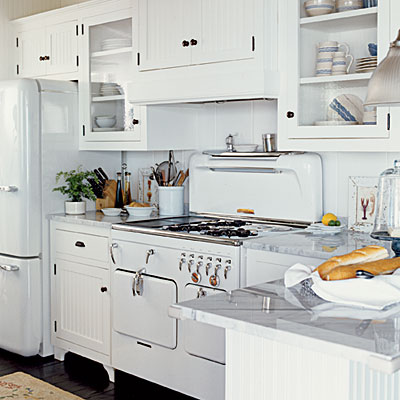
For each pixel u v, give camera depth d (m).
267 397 1.72
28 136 3.93
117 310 3.53
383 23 2.73
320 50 2.98
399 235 2.32
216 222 3.49
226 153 3.60
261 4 3.04
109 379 3.69
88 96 4.13
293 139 3.09
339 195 3.30
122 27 3.85
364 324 1.54
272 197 3.46
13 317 4.04
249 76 3.07
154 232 3.29
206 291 3.03
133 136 3.84
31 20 4.49
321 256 2.59
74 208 4.02
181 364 3.18
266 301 1.78
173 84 3.44
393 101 2.03
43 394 3.41
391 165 3.09
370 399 1.62
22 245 3.97
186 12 3.39
